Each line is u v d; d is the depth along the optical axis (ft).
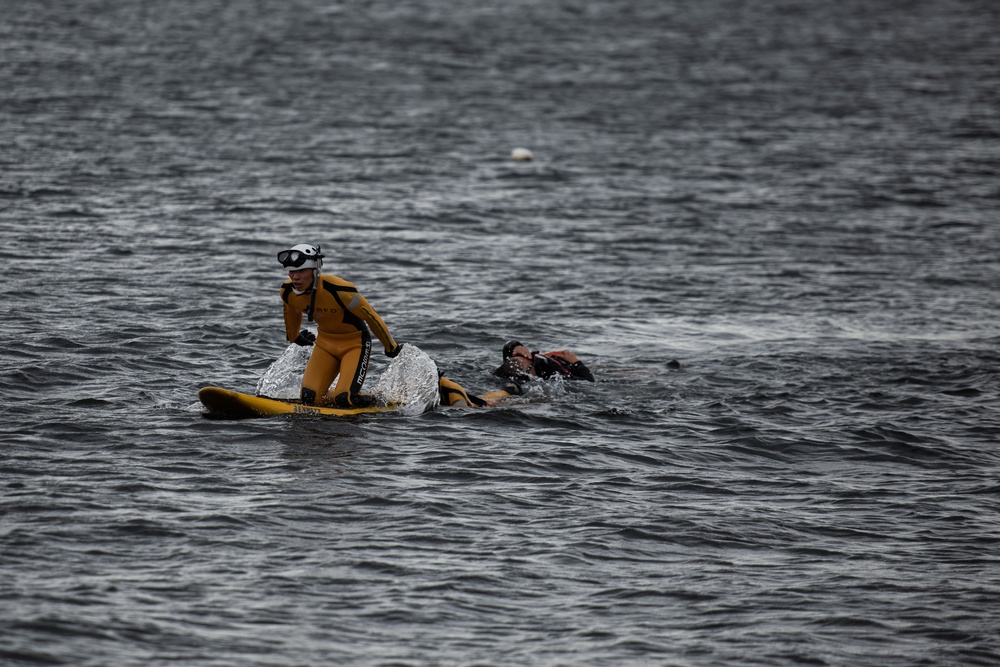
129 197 291.58
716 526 114.93
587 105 517.96
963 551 110.73
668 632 91.50
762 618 94.63
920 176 378.94
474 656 86.12
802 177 373.81
